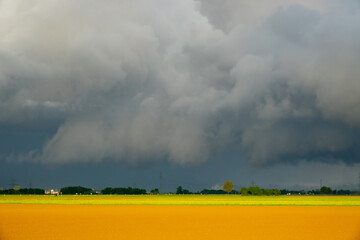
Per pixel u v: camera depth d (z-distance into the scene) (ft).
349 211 272.92
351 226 170.71
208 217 216.13
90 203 408.05
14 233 147.43
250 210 284.00
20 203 410.52
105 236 140.36
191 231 153.79
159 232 150.82
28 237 137.69
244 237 138.21
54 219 202.59
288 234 145.38
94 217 215.51
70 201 460.14
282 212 260.21
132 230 156.87
